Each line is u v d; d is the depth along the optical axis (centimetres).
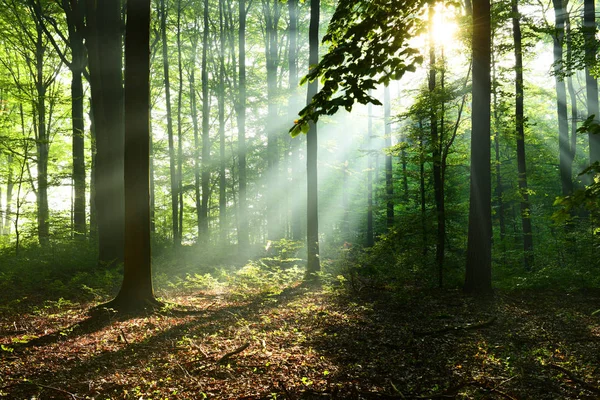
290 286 1427
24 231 1873
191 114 2872
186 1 2678
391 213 2455
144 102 1008
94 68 1595
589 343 777
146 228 1015
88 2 1600
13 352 694
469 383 581
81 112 2173
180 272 1673
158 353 703
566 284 1286
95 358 673
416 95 1501
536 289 1296
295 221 2431
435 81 1498
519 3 1596
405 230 1423
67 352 698
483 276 1241
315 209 1530
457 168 1878
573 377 605
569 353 723
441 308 1081
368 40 529
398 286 1322
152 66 2783
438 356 714
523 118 1658
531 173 1997
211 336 805
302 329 882
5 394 541
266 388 572
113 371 623
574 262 1356
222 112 2686
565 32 1909
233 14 2823
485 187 1230
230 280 1444
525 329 880
